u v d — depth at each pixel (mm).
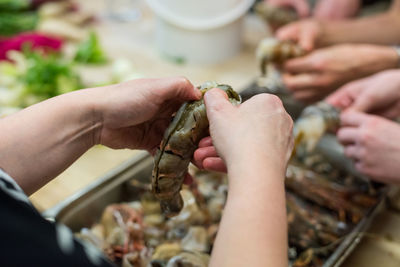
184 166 648
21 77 1092
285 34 1031
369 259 741
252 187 512
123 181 783
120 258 719
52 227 467
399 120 924
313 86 977
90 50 1189
